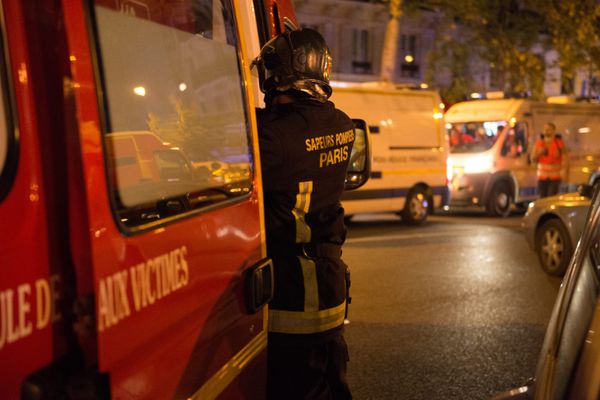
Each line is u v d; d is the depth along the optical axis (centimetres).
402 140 1329
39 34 140
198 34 209
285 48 263
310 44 264
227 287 208
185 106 196
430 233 1218
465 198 1572
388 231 1252
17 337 127
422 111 1373
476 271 854
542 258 836
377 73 3086
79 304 142
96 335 141
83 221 141
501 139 1578
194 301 185
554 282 793
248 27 308
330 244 270
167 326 169
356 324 621
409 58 3094
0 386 124
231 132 223
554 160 1356
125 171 159
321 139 263
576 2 2016
